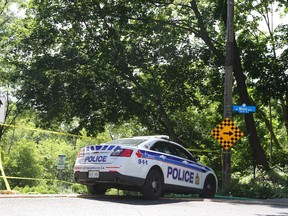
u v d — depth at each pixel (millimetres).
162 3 27719
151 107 29797
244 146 32281
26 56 28406
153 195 13258
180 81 27531
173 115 32938
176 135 31047
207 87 29188
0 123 13500
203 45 27562
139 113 28438
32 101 27031
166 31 27062
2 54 33812
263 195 16641
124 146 12891
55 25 27562
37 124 30016
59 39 28172
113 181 12555
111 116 27781
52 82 27031
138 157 12898
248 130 25375
